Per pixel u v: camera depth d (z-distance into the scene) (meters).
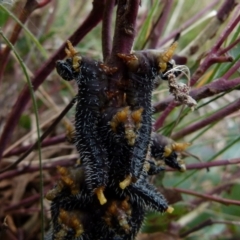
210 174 0.35
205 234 0.33
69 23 0.39
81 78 0.18
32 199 0.30
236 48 0.25
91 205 0.19
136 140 0.18
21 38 0.37
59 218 0.19
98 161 0.18
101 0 0.22
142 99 0.18
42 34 0.35
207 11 0.36
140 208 0.20
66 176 0.19
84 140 0.18
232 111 0.25
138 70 0.18
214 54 0.24
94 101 0.18
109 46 0.21
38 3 0.25
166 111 0.25
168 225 0.28
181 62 0.27
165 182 0.31
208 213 0.33
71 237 0.19
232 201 0.26
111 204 0.19
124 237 0.20
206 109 0.39
